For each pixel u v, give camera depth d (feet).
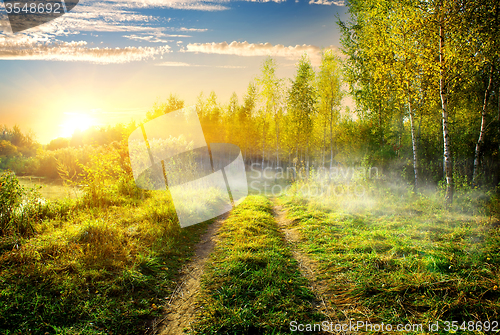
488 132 40.50
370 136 53.01
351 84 56.29
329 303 10.42
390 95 45.14
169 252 14.34
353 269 12.87
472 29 29.12
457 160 45.29
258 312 9.64
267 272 12.35
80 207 20.52
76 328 8.23
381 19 39.55
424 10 28.09
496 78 36.76
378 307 9.89
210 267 13.30
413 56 32.19
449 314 9.10
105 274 11.15
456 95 40.32
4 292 8.98
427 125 50.34
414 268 12.35
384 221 21.29
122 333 8.40
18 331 7.70
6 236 14.10
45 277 10.27
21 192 17.56
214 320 9.11
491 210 23.21
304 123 76.54
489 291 10.05
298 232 19.60
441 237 16.97
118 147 28.60
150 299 10.29
